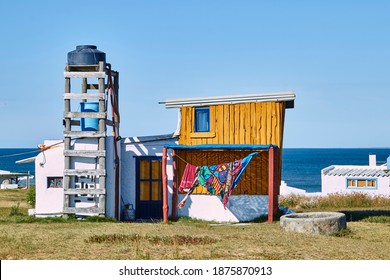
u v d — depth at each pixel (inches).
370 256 712.4
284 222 925.2
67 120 1097.4
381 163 2399.1
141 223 1026.7
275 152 1090.1
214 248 721.6
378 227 996.6
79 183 1101.7
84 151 1091.3
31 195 1343.5
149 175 1152.2
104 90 1095.6
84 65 1095.0
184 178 1077.8
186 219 1111.6
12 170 6417.3
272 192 1050.7
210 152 1115.9
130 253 688.4
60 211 1113.4
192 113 1134.4
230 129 1111.6
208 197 1114.7
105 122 1098.7
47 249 708.0
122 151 1159.0
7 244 733.9
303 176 5442.9
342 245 782.5
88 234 830.5
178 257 661.3
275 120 1091.9
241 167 1047.0
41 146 1120.2
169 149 1144.2
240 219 1099.3
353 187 1860.2
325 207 1547.7
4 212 1274.6
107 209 1091.3
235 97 1108.5
